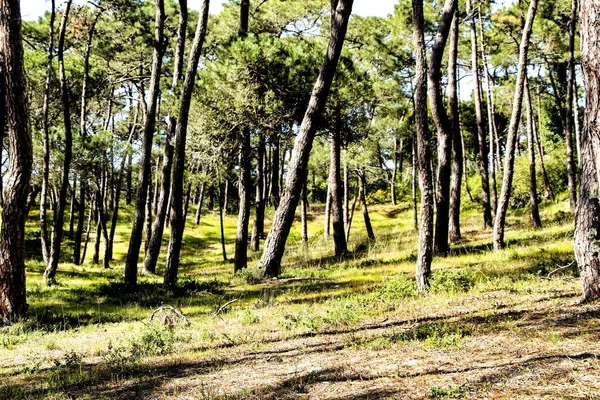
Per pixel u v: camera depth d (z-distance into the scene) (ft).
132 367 19.40
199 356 20.47
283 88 55.72
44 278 49.21
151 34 73.15
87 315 33.19
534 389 11.66
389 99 70.54
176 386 16.05
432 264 42.91
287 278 45.09
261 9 73.05
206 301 36.55
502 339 16.80
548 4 68.18
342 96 57.00
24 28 70.69
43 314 32.45
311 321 24.30
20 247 30.60
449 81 59.98
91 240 107.04
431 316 23.41
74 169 67.97
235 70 53.42
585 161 20.47
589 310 18.61
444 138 50.16
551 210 76.54
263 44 52.90
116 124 110.01
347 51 60.39
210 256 97.30
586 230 20.48
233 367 18.13
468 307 24.21
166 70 82.28
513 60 79.82
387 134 72.74
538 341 15.78
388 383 13.88
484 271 35.40
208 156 59.57
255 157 66.49
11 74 29.66
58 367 20.08
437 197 50.67
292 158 46.03
